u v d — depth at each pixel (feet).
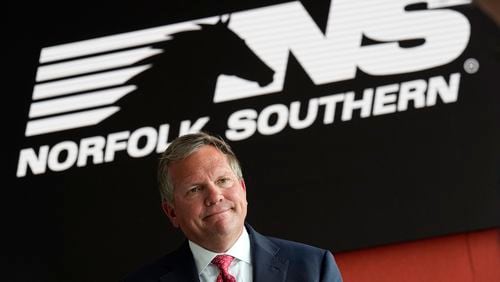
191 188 7.36
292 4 13.37
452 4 13.24
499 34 13.01
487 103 12.96
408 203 12.78
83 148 13.14
